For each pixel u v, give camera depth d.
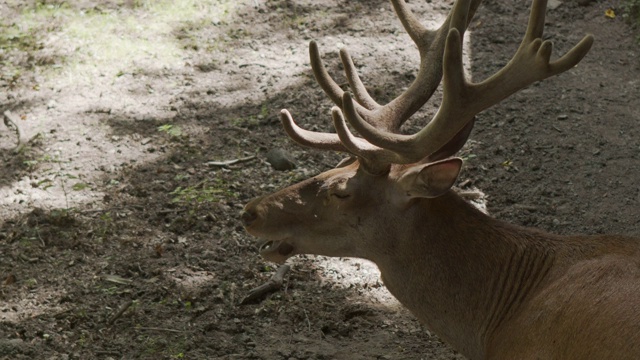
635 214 11.85
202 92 14.56
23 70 15.12
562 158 12.96
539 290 7.88
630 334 6.94
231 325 10.00
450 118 7.60
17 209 11.90
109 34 16.00
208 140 13.42
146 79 14.86
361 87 8.74
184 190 12.12
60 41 15.80
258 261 11.00
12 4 16.86
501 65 15.05
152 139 13.41
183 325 9.95
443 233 8.10
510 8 16.75
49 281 10.59
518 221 11.79
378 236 8.15
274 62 15.30
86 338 9.71
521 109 14.02
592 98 14.27
